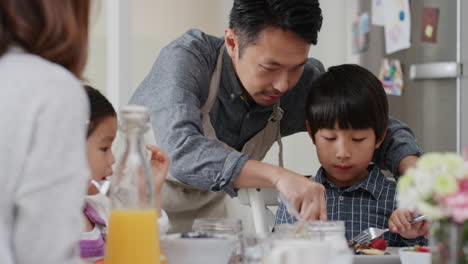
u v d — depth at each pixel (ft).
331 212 5.56
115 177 2.91
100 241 4.18
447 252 2.35
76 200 2.27
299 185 4.17
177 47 5.21
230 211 6.35
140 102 5.12
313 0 4.63
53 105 2.24
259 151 5.86
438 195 2.36
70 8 2.51
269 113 5.68
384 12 9.32
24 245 2.19
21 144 2.19
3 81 2.24
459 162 2.38
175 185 5.89
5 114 2.19
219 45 5.47
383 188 5.55
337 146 5.28
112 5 9.47
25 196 2.18
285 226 3.20
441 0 8.98
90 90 4.41
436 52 9.04
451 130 8.93
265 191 5.60
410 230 4.79
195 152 4.55
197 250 3.17
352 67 5.49
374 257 3.71
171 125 4.70
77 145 2.30
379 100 5.32
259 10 4.65
